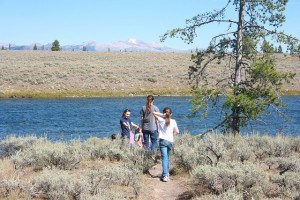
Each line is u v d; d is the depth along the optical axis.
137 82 59.28
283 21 14.86
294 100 46.69
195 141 13.43
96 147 12.80
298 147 13.70
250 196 7.91
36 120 29.97
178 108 38.78
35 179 8.45
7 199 7.67
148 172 11.15
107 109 37.69
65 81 56.47
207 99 15.28
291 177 8.70
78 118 31.39
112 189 8.70
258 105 14.05
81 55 98.25
